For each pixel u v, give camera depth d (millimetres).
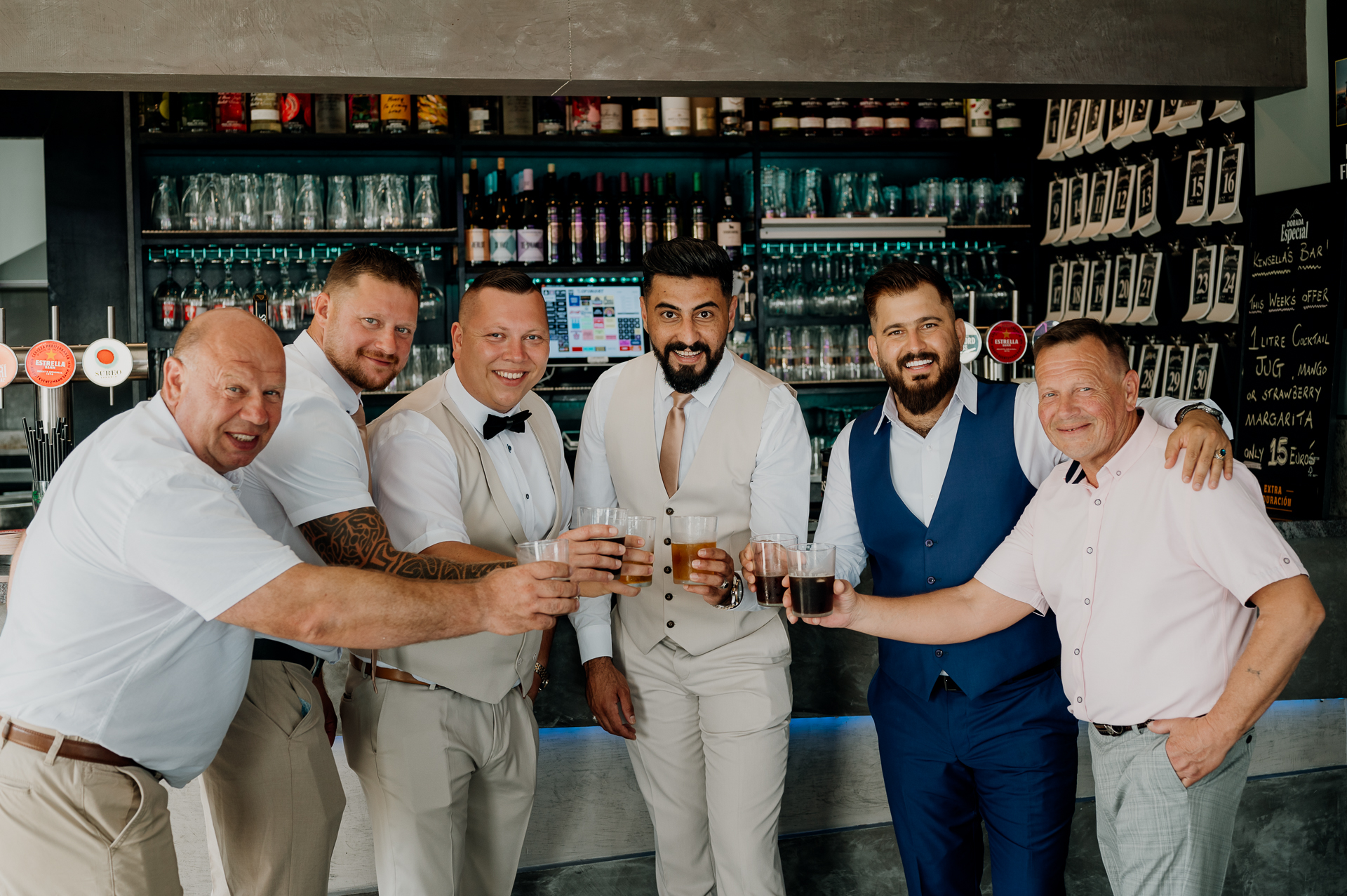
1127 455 1829
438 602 1530
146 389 4645
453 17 2869
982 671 2070
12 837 1504
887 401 2242
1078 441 1809
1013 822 2074
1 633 1584
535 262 4672
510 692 2088
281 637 1489
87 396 4586
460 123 4594
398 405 2129
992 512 2125
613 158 5102
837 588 1983
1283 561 1668
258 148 4648
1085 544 1863
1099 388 1787
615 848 2633
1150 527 1783
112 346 3025
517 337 2027
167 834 1607
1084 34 3168
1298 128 3541
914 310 2057
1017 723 2072
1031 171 5055
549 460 2244
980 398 2184
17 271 5055
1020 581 2018
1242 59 3266
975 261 5230
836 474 2350
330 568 1501
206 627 1582
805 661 2703
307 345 2012
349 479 1766
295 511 1749
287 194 4512
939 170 5402
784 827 2727
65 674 1507
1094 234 4586
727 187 4922
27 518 4496
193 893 2424
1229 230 3859
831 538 2332
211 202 4453
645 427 2283
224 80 2826
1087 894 2811
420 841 1934
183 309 4461
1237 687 1660
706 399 2271
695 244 2117
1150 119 4176
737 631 2209
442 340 4891
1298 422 3508
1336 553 2934
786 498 2266
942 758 2129
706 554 1916
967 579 2131
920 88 3152
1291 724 2963
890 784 2213
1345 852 3004
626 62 2953
